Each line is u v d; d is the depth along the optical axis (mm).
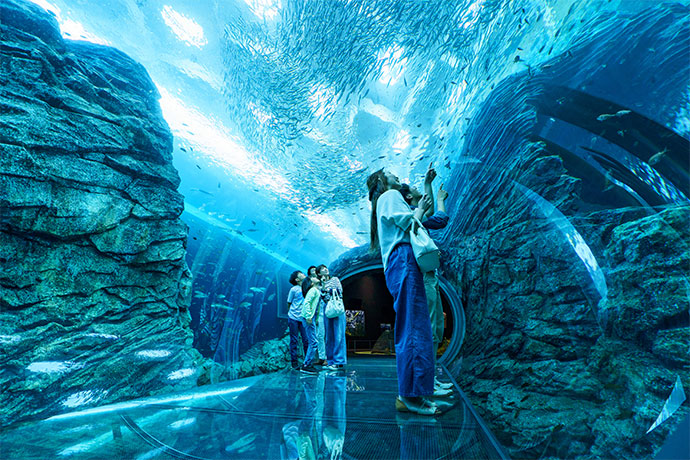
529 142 4852
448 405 2322
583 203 3725
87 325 5012
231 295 13484
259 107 10938
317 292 5699
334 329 5875
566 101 3789
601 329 3246
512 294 5434
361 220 17328
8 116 4500
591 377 3223
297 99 10375
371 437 1570
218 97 11164
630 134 2914
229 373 8047
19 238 4398
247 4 9148
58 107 5270
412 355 1952
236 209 13570
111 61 7027
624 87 2926
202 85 10672
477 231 7309
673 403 2148
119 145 5992
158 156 6996
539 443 3303
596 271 3365
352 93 9930
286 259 16906
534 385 4059
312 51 9344
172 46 9727
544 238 4598
